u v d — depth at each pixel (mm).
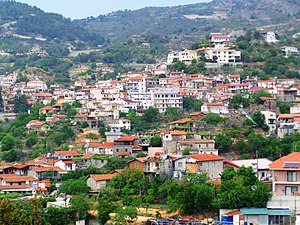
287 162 182000
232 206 180375
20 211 168625
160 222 179625
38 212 174500
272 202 178375
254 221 172125
